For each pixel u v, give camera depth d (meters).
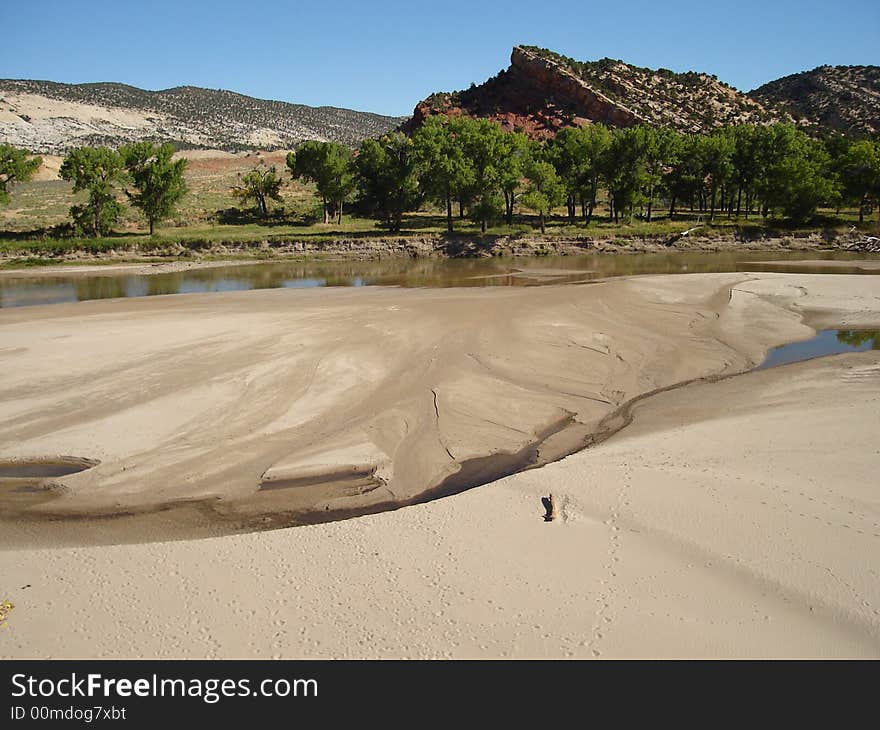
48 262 53.16
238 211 76.88
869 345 26.80
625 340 27.09
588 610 10.41
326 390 20.58
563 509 13.46
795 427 17.64
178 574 11.64
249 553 12.24
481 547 12.22
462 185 61.62
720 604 10.46
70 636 10.12
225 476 15.55
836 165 69.38
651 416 19.48
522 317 29.66
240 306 32.28
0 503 14.41
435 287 40.66
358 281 45.66
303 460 16.31
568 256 59.94
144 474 15.55
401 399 20.14
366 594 10.95
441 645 9.80
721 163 70.25
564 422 19.20
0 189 59.59
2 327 27.78
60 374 21.47
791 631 9.89
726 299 35.25
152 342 24.86
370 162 69.19
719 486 13.98
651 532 12.43
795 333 28.69
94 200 60.50
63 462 16.11
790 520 12.58
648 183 68.25
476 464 16.44
